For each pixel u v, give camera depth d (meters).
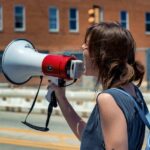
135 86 2.89
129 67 2.74
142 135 2.78
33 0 46.31
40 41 46.62
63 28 47.94
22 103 19.19
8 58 3.22
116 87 2.73
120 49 2.74
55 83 3.20
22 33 45.84
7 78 3.24
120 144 2.58
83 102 17.84
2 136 12.69
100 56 2.76
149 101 16.67
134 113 2.66
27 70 3.18
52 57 3.10
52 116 17.11
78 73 3.07
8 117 17.02
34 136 12.67
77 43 48.66
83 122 3.22
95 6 25.58
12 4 45.41
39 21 46.62
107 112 2.62
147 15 52.81
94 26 2.81
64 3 48.00
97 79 2.80
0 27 45.06
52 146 11.28
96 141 2.72
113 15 50.84
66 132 13.41
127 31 2.79
